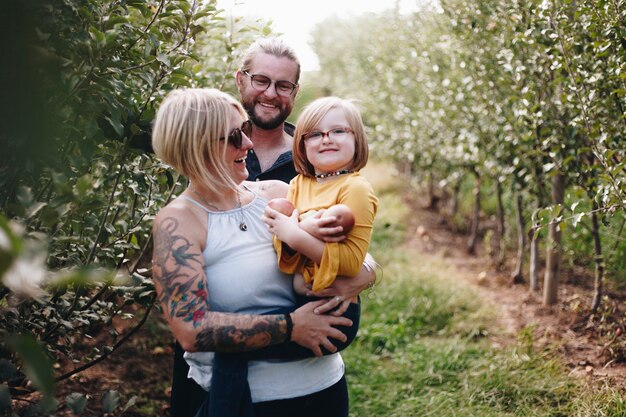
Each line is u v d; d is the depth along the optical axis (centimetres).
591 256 510
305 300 187
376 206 190
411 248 656
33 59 134
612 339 356
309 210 189
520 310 454
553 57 347
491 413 309
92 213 218
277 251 183
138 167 222
